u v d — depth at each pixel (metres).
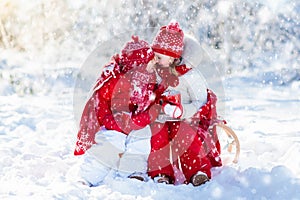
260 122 8.16
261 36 14.50
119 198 4.34
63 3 16.44
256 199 4.33
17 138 6.74
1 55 15.43
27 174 5.08
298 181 4.50
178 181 4.98
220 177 4.81
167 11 14.58
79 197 4.32
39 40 16.31
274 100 10.57
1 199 4.13
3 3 16.48
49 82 12.52
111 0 15.38
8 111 8.73
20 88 11.65
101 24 15.59
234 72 13.87
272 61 14.08
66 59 15.45
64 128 7.34
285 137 6.91
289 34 14.41
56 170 5.21
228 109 9.39
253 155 5.84
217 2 14.65
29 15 16.53
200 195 4.42
